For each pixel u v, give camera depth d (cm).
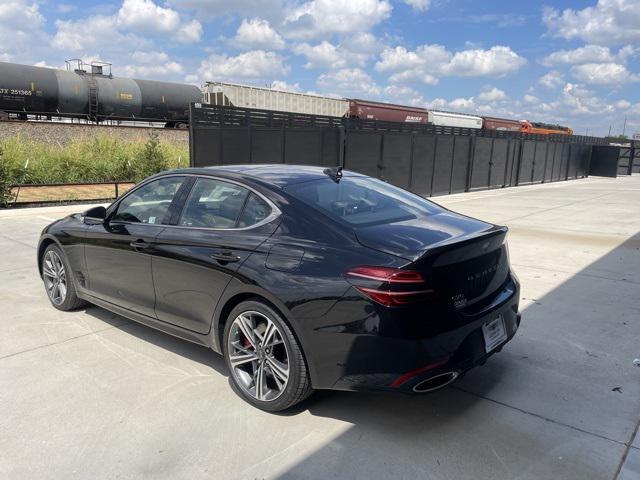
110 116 2889
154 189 439
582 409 345
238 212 372
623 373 398
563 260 779
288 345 322
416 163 1758
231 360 357
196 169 421
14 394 360
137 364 410
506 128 4500
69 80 2689
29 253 794
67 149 1861
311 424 326
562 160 2853
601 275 686
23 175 1608
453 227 358
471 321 316
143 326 493
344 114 3375
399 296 288
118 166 1814
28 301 564
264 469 282
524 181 2470
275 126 1424
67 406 345
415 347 290
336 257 313
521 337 468
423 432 318
